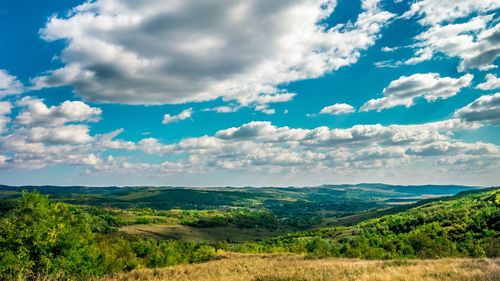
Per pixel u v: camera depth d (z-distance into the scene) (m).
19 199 32.97
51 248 31.62
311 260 44.75
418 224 150.62
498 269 18.80
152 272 37.62
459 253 65.88
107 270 44.00
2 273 22.22
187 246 119.06
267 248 113.94
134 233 188.38
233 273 31.23
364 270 23.70
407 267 23.69
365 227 191.12
